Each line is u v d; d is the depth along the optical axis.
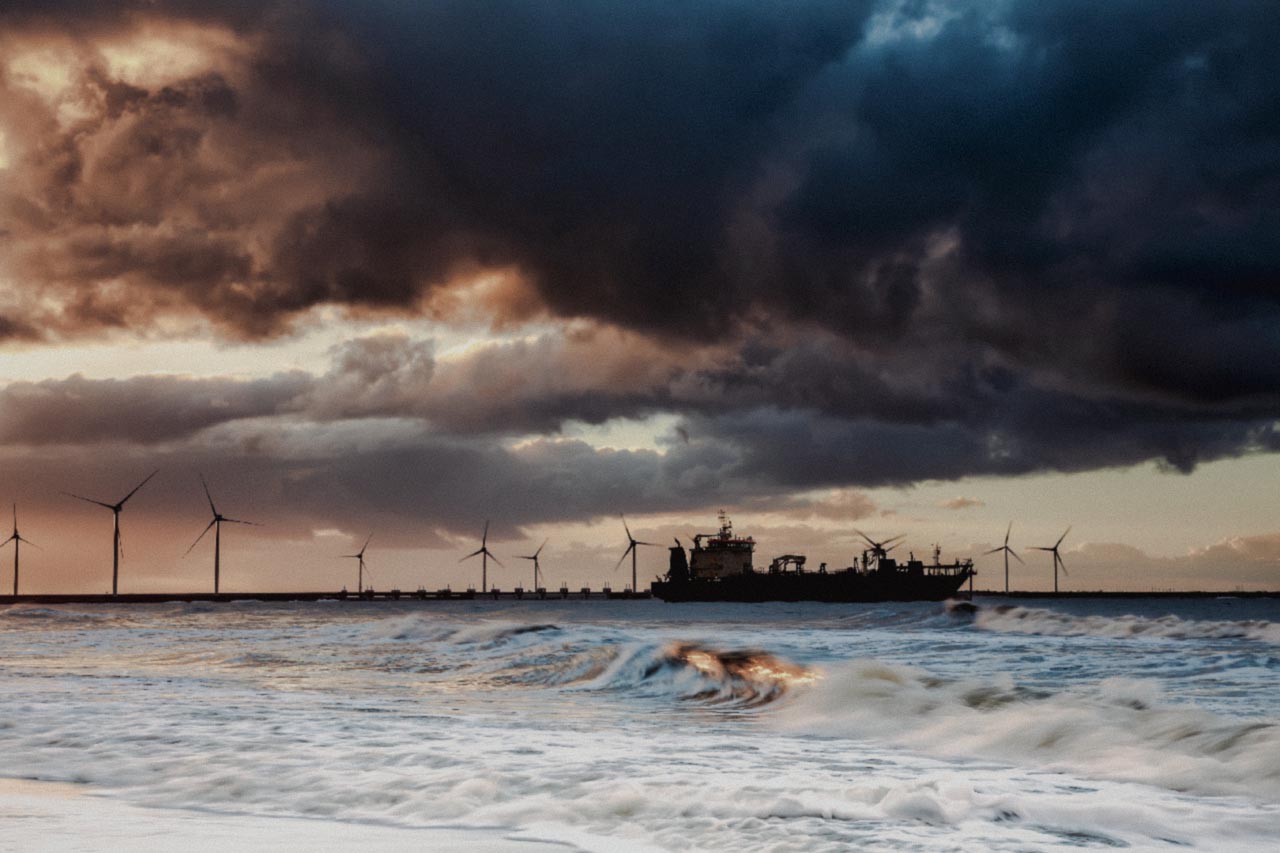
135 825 9.94
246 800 11.58
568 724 19.64
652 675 28.12
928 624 71.00
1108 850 9.63
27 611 91.25
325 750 15.09
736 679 26.16
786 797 11.32
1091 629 54.91
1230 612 178.88
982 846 9.57
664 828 10.06
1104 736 15.97
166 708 20.70
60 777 13.12
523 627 44.66
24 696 23.11
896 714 19.62
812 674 25.42
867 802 11.22
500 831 9.88
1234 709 19.58
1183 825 10.67
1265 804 11.71
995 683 22.61
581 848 9.13
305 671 32.31
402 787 12.14
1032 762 14.90
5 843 8.99
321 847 8.90
